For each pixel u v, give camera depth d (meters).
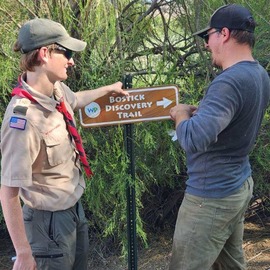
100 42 3.17
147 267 3.62
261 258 3.65
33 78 2.10
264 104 2.21
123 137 3.15
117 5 3.25
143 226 3.89
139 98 2.62
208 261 2.20
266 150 3.38
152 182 3.60
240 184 2.16
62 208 2.16
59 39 2.10
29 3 3.09
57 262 2.17
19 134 1.97
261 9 3.30
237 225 2.33
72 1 3.16
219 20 2.10
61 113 2.16
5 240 4.12
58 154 2.12
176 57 3.26
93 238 3.79
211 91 2.00
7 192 1.99
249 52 2.14
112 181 3.27
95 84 3.16
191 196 2.19
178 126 2.06
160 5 3.31
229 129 2.05
